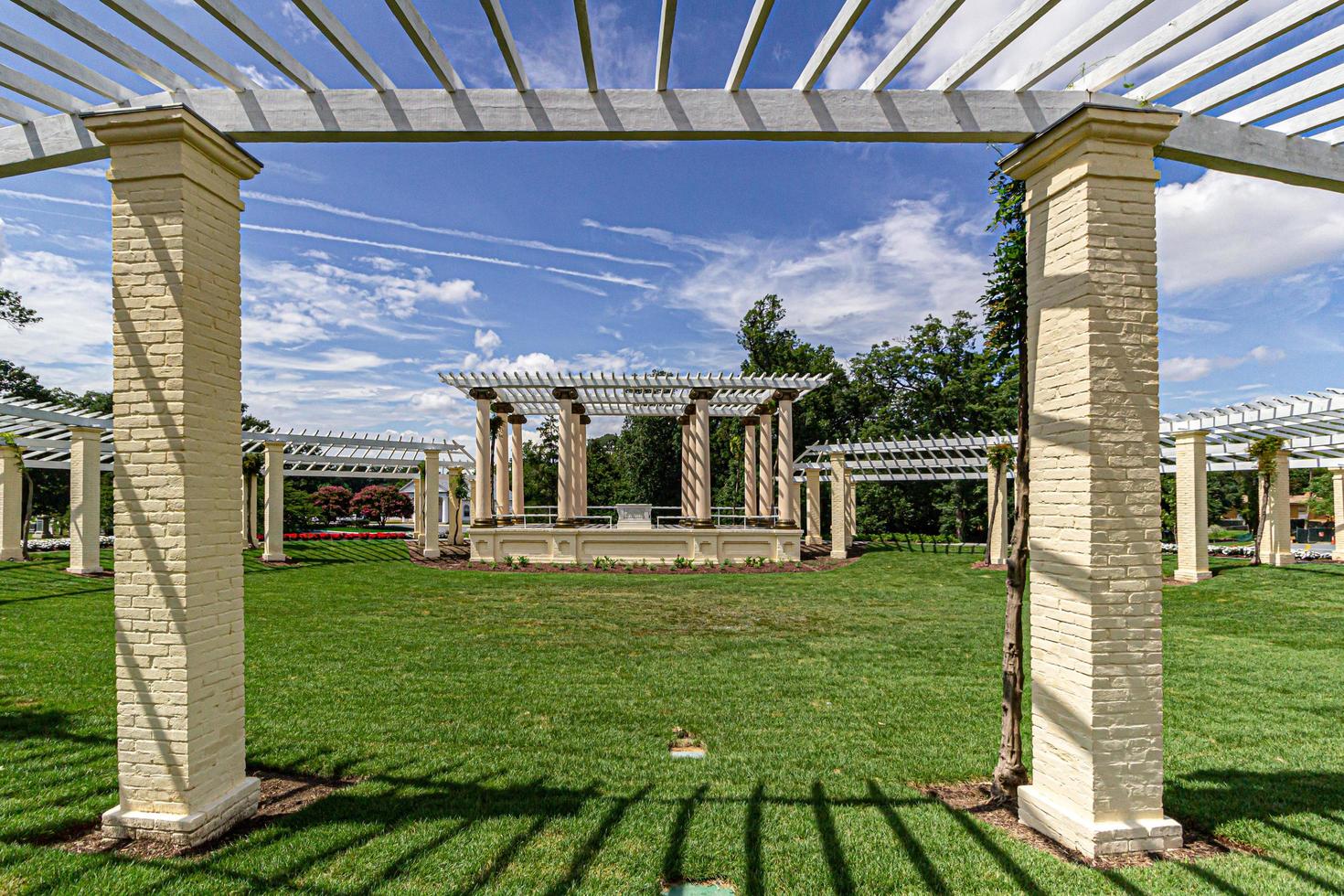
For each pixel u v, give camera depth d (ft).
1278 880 10.80
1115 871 11.11
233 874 10.94
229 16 10.62
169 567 11.84
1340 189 14.61
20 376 105.91
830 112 12.99
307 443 69.15
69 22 10.94
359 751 16.79
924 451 75.97
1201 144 13.12
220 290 12.92
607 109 12.99
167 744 11.87
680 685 22.94
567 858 11.67
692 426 82.02
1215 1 10.53
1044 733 12.89
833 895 10.58
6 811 12.98
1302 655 27.04
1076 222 12.17
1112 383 11.89
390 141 13.47
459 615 36.70
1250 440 59.77
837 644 29.81
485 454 68.08
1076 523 12.06
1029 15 10.83
